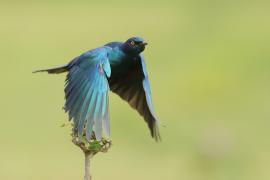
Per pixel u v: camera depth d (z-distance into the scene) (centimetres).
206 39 3878
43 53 3550
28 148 2392
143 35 3909
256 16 4422
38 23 4119
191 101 3059
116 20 4181
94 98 1008
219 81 3278
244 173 2347
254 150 2509
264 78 3425
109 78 1101
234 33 4009
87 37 3841
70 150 2359
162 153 2470
